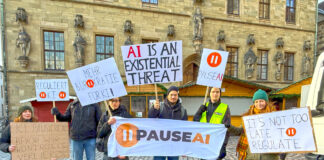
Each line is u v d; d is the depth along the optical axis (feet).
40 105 27.25
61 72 33.86
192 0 42.06
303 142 7.45
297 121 7.61
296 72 50.90
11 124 8.79
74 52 34.55
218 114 9.83
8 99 31.01
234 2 46.34
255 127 8.28
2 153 19.94
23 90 31.76
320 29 59.21
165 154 9.53
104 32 36.81
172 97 9.57
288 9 51.29
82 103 9.57
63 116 11.07
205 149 9.61
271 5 48.93
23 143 8.96
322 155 8.98
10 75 31.17
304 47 51.24
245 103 31.86
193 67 43.78
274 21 48.96
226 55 10.15
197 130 9.65
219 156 9.87
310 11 52.54
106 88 9.72
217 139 9.60
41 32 33.09
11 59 31.35
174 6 41.04
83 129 10.57
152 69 10.16
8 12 31.07
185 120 9.89
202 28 42.32
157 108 9.66
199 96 29.40
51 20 33.58
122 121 9.52
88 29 35.88
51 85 12.10
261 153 8.23
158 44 10.16
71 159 17.38
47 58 34.12
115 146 9.45
